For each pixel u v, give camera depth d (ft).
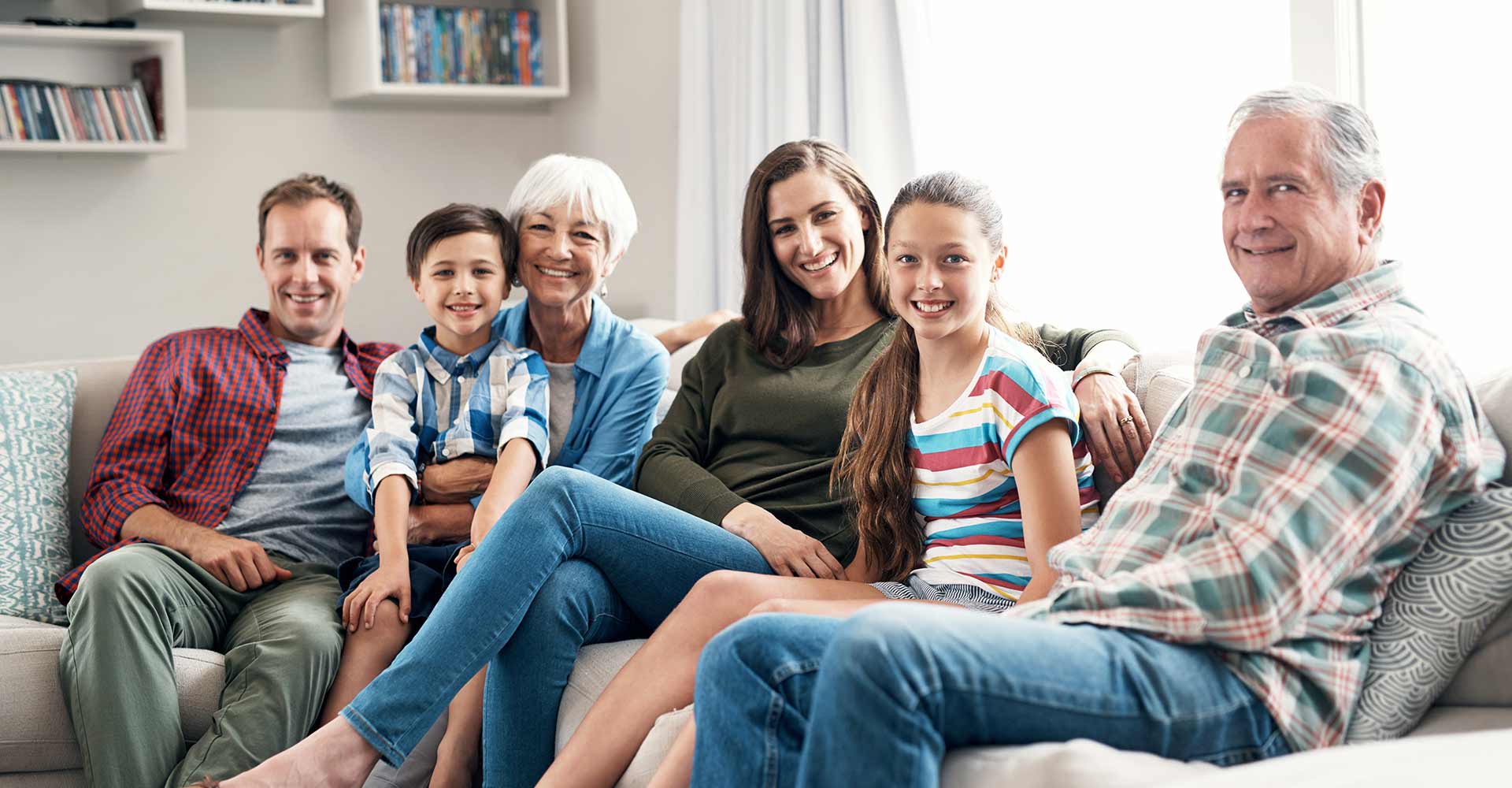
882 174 9.23
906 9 8.86
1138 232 7.95
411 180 13.55
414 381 7.47
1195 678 4.16
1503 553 4.23
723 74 10.96
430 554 7.06
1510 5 6.22
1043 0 8.32
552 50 13.32
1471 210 6.46
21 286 11.84
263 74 12.72
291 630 6.56
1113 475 5.67
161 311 12.43
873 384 6.19
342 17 12.67
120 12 11.82
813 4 9.80
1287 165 4.64
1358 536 4.15
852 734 3.92
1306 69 6.86
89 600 6.28
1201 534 4.43
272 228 8.02
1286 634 4.18
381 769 6.29
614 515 5.98
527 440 7.16
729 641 4.58
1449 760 3.42
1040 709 4.02
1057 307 8.48
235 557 7.10
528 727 5.82
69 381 8.06
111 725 6.11
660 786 4.84
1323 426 4.21
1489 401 4.69
